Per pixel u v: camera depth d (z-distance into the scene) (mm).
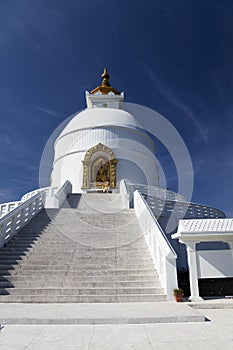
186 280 11273
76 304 7590
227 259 9125
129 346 4527
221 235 9055
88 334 5145
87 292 8273
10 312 6465
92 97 33500
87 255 10328
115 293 8297
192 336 5016
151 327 5578
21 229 12625
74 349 4402
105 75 38906
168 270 8414
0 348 4445
